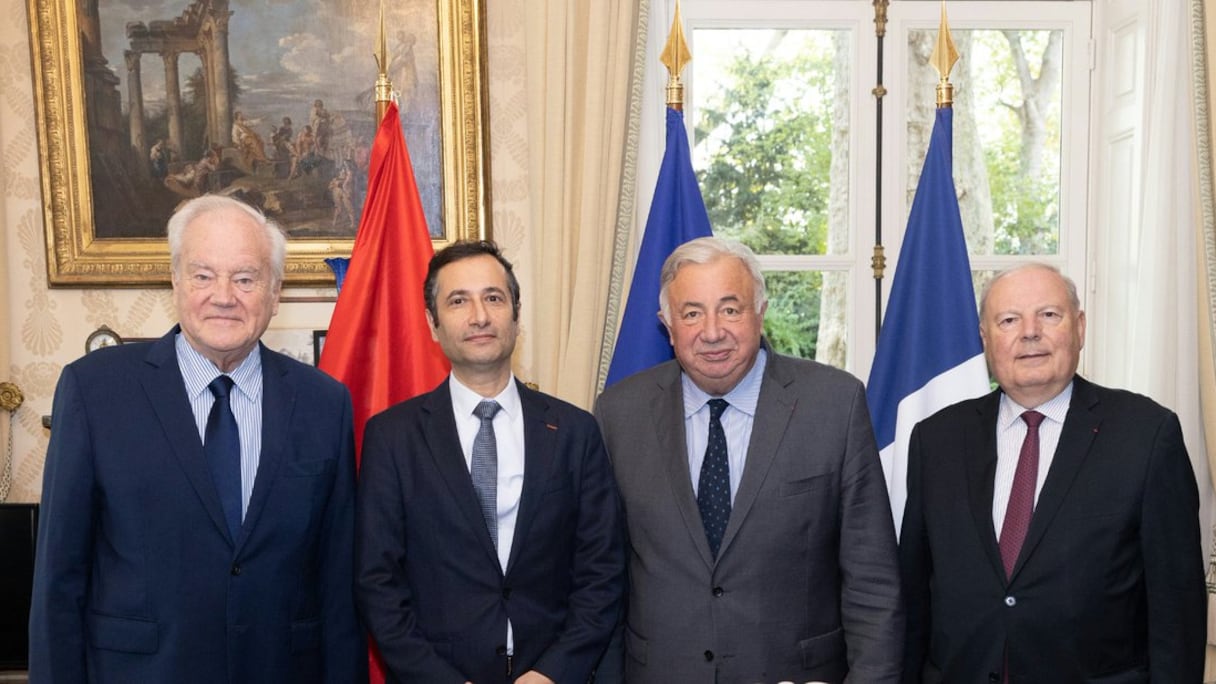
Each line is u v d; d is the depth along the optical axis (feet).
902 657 6.14
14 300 9.86
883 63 10.60
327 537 6.28
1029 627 5.85
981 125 10.87
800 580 6.17
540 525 6.16
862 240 10.71
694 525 6.19
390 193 8.13
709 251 6.28
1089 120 10.83
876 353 8.61
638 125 9.77
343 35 9.88
